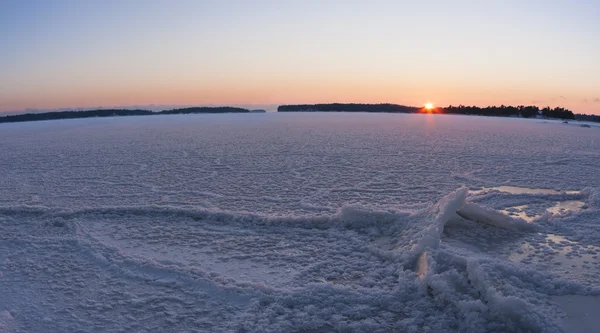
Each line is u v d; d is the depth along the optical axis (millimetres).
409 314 3270
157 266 4113
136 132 20500
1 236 5094
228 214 5617
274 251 4543
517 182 7926
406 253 4133
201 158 11117
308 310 3324
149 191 7352
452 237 4789
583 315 3152
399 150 12492
